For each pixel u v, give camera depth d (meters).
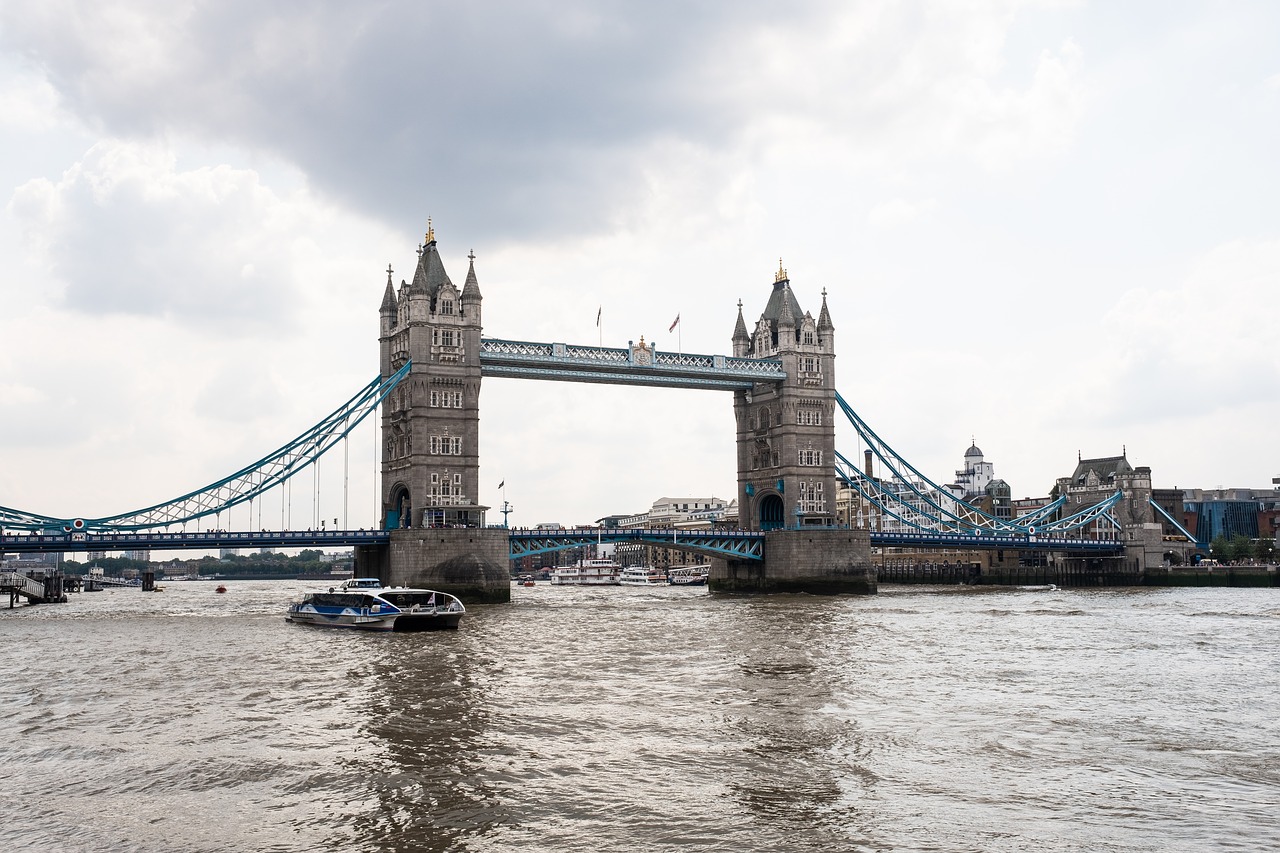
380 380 149.75
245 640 87.25
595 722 48.44
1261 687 58.62
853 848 30.94
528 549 150.50
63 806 35.44
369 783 38.09
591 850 31.06
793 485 169.50
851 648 77.31
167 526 136.62
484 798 36.16
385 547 145.12
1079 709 51.53
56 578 174.12
